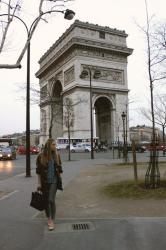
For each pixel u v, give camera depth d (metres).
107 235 7.65
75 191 14.45
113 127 79.94
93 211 10.33
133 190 13.16
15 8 12.68
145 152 63.72
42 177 8.55
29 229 8.38
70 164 32.03
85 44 77.00
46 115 85.88
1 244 7.20
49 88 75.62
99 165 28.98
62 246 7.00
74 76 76.62
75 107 74.31
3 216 9.82
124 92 82.12
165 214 9.43
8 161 42.94
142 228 8.08
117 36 82.38
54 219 8.95
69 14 14.57
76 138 72.00
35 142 166.75
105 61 80.19
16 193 14.27
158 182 13.65
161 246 6.76
